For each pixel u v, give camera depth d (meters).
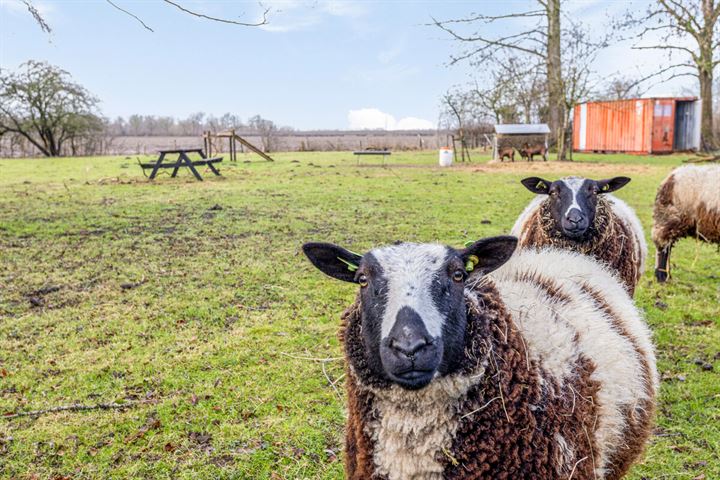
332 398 5.05
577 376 2.94
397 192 17.58
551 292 3.48
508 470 2.71
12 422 4.66
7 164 31.80
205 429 4.59
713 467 4.09
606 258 6.13
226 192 17.30
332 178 21.64
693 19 28.27
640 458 3.78
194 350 6.01
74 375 5.44
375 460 2.85
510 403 2.73
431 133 62.72
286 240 10.79
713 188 8.11
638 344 3.48
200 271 8.71
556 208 6.23
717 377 5.41
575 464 2.76
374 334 2.76
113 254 9.66
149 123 72.81
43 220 12.53
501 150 30.42
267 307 7.29
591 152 38.66
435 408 2.75
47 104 45.28
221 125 69.38
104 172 24.50
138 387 5.25
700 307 7.39
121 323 6.69
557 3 30.58
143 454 4.27
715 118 44.16
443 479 2.76
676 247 10.83
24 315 6.89
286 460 4.22
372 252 2.98
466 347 2.79
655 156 33.28
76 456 4.24
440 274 2.79
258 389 5.21
